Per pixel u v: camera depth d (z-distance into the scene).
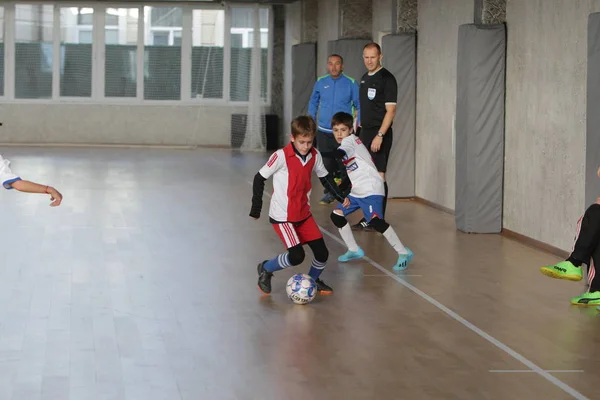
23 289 6.95
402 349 5.57
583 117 8.22
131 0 21.12
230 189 13.43
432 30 12.28
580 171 8.30
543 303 6.80
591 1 8.05
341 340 5.74
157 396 4.66
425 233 10.02
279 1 20.09
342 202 6.89
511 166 9.80
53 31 21.14
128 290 6.98
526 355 5.48
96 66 21.33
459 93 10.05
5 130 21.09
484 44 9.77
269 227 10.05
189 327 5.98
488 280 7.59
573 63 8.39
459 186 10.12
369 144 10.34
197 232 9.66
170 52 21.52
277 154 6.57
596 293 6.74
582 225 6.70
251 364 5.22
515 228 9.73
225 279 7.44
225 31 21.56
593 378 5.05
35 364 5.15
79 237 9.20
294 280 6.65
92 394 4.68
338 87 11.69
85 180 14.02
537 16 9.12
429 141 12.44
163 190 13.11
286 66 21.30
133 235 9.39
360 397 4.69
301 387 4.84
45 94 21.28
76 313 6.28
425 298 6.92
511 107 9.78
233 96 21.73
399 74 12.90
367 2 15.43
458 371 5.15
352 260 8.35
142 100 21.56
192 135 21.66
